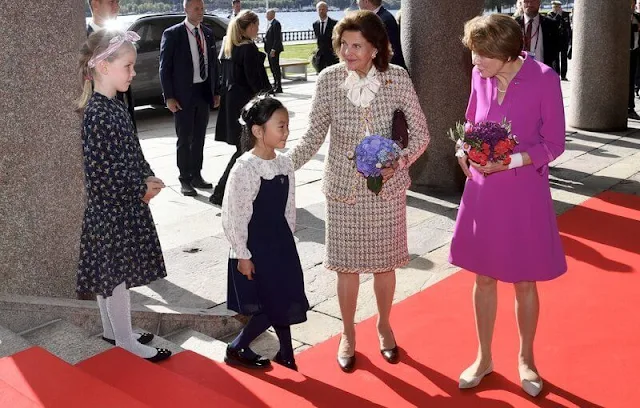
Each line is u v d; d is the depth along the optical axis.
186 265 5.18
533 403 3.29
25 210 3.87
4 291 3.88
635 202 6.53
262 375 3.55
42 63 3.82
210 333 4.18
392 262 3.64
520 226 3.23
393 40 6.26
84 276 3.21
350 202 3.54
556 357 3.72
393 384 3.51
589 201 6.60
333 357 3.80
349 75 3.45
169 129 11.32
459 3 6.44
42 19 3.79
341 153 3.54
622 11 9.45
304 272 4.98
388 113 3.49
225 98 6.58
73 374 2.85
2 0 3.64
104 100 3.14
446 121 6.74
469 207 3.36
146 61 12.48
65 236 4.04
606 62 9.60
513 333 3.99
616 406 3.26
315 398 3.37
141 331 3.79
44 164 3.91
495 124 3.08
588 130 9.91
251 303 3.41
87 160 3.11
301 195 7.04
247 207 3.30
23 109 3.79
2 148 3.75
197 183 7.41
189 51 7.01
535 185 3.22
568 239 5.56
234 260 3.43
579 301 4.39
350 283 3.70
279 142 3.29
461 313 4.28
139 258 3.30
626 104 9.84
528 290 3.35
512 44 2.99
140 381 3.03
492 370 3.57
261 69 6.54
